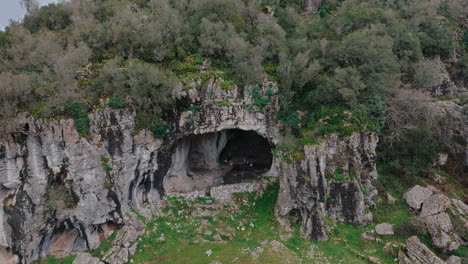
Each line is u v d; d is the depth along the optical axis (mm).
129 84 20812
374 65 24094
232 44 24203
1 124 18000
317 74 23812
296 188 21172
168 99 21766
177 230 21859
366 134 22016
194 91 22656
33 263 19938
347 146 21656
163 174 24062
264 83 23750
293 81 23891
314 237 20641
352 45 24859
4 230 18906
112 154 20656
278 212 22125
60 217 19938
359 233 20922
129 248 19875
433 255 17359
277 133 24078
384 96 24547
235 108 23453
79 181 19828
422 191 23047
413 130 25406
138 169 21906
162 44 25359
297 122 23406
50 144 19125
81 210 20141
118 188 21000
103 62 23906
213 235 21297
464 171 26828
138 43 24734
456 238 18891
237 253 19406
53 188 19797
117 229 21891
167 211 23453
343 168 21531
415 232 20016
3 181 18328
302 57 23500
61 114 19344
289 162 21031
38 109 19172
